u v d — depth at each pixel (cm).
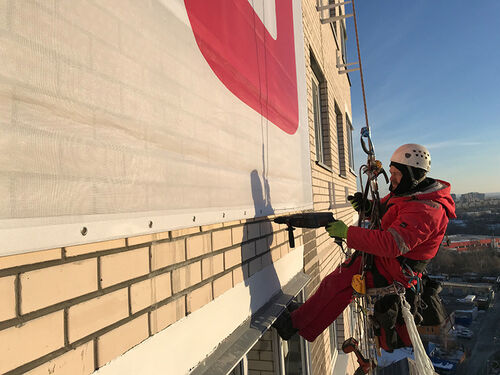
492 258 7488
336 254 686
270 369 278
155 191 118
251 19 227
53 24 83
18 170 73
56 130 82
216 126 168
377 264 215
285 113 297
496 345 4781
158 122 122
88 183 90
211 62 167
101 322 96
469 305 6156
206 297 155
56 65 83
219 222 165
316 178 453
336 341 708
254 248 221
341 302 233
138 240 113
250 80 219
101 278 97
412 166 206
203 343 150
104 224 95
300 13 391
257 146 225
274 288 254
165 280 126
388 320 209
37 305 78
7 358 71
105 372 96
